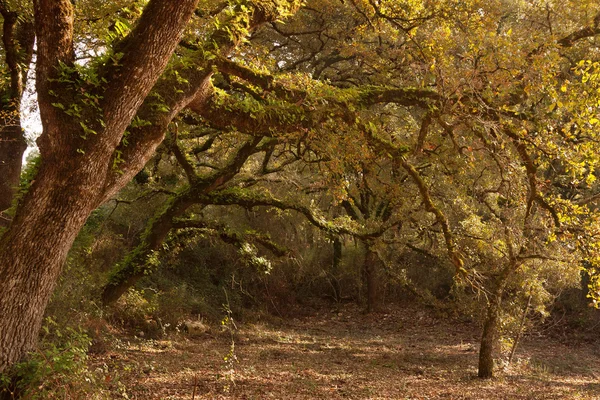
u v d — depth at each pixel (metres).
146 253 15.72
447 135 11.41
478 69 9.18
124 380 9.73
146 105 7.23
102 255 19.09
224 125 8.91
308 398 10.07
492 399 11.49
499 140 9.49
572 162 8.83
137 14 8.91
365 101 9.83
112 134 6.49
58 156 6.35
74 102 6.31
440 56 9.68
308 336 19.47
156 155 17.16
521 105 14.46
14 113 10.41
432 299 21.80
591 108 8.48
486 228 13.96
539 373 15.34
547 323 23.12
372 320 23.92
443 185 15.22
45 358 6.31
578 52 13.45
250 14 8.49
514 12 17.23
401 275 22.38
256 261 16.17
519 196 10.12
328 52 17.97
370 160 9.88
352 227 17.44
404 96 10.06
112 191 6.95
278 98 8.78
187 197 15.88
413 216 16.75
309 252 25.28
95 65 6.65
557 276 14.66
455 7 11.45
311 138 9.27
